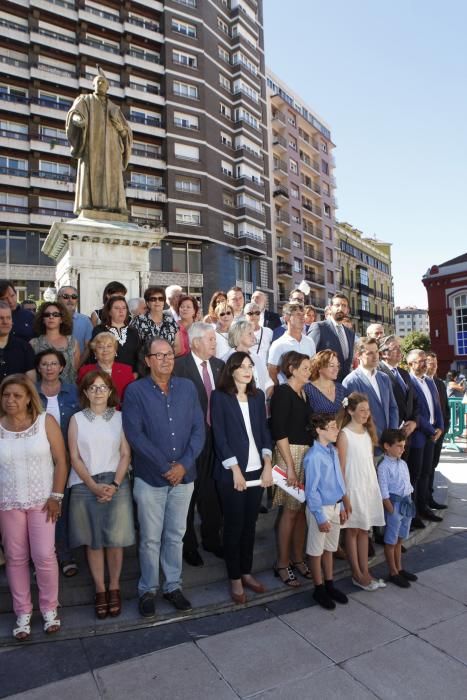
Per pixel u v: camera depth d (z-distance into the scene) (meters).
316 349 5.65
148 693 2.47
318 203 47.41
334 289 47.84
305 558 4.14
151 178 33.31
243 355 3.70
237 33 38.47
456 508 5.95
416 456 5.23
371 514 3.80
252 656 2.79
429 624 3.16
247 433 3.66
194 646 2.91
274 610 3.39
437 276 29.55
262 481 3.62
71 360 4.33
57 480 3.18
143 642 2.97
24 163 30.91
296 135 44.44
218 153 35.66
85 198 8.01
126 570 3.66
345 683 2.54
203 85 35.09
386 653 2.82
